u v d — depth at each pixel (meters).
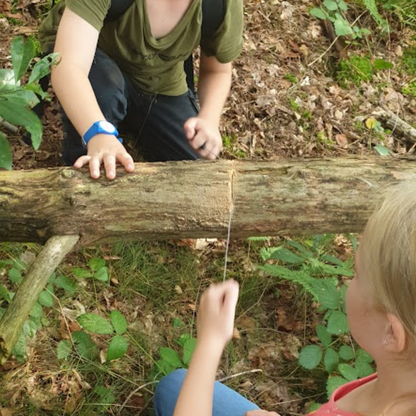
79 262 2.21
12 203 1.69
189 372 1.22
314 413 1.10
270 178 1.77
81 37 1.96
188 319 2.19
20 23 2.92
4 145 1.50
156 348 2.07
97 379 1.93
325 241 2.42
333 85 3.36
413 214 0.91
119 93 2.29
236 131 2.88
